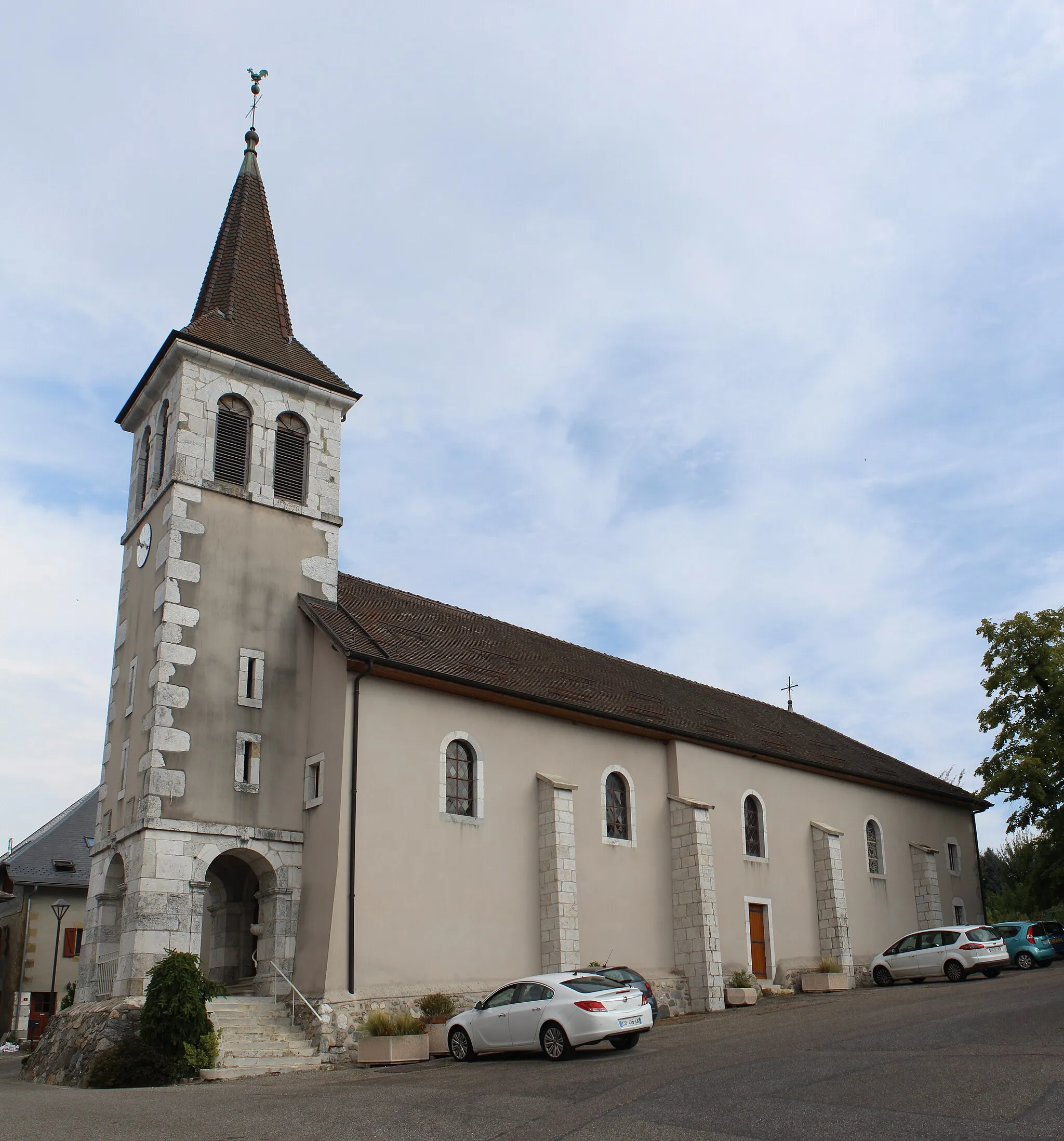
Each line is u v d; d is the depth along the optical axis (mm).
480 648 25266
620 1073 13109
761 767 29344
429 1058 17359
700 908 24609
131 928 18000
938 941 25891
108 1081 15500
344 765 19594
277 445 22938
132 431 24672
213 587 20797
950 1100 9984
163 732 19156
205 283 24969
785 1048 14234
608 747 25078
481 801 21656
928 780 37969
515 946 21297
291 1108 12031
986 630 34188
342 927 18625
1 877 37375
